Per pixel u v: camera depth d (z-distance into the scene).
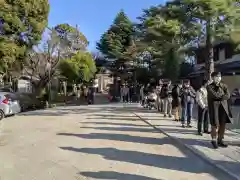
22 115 20.67
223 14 15.46
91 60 45.88
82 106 28.69
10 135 12.55
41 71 38.97
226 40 17.45
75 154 9.09
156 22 17.44
